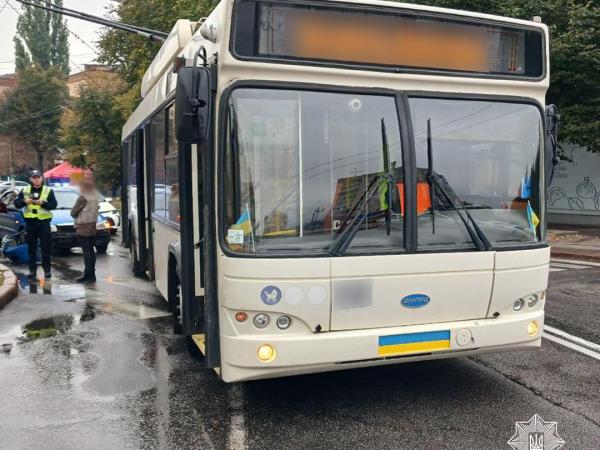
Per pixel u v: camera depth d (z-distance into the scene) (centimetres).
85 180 1098
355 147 448
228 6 423
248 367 427
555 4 1673
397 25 461
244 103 430
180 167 515
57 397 523
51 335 727
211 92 437
